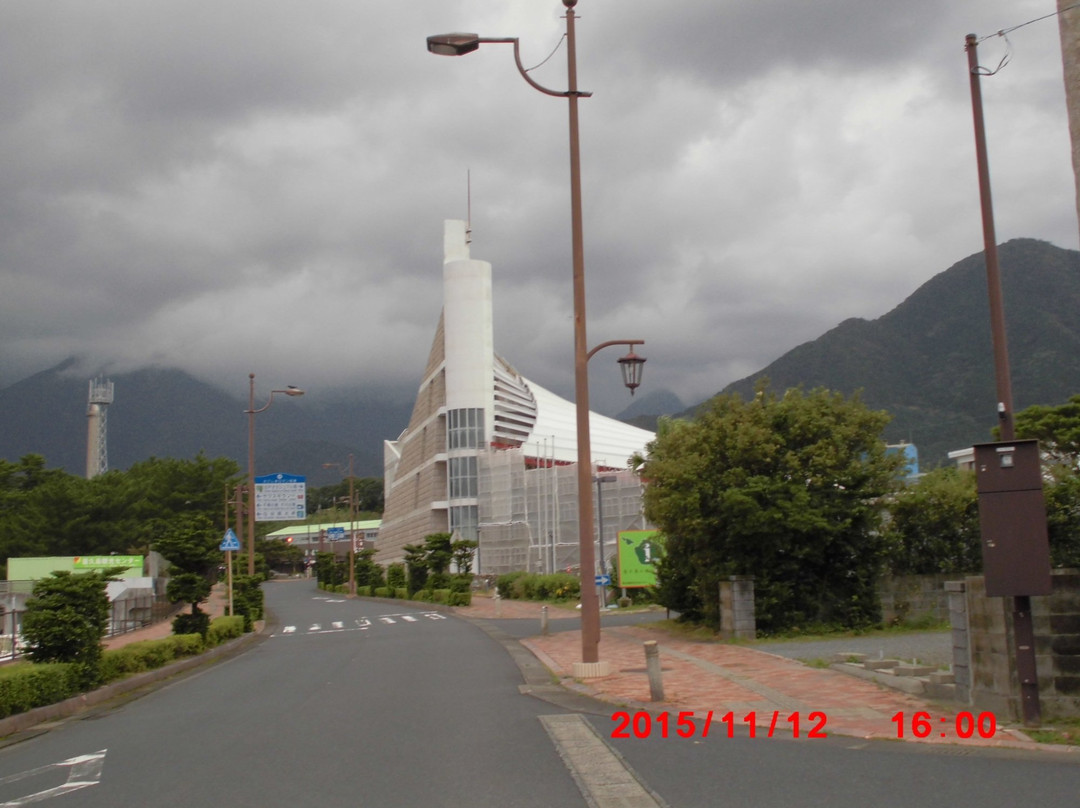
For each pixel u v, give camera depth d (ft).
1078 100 35.68
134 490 274.57
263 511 210.18
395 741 35.01
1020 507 33.12
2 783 31.24
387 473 440.04
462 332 295.89
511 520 268.41
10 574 188.14
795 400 77.36
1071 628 33.32
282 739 36.58
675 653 63.87
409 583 200.95
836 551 74.18
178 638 75.05
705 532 74.79
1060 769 27.37
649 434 364.79
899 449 78.43
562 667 59.57
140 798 27.61
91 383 456.86
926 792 24.98
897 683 43.19
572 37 56.59
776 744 32.19
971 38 47.34
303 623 138.92
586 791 25.94
